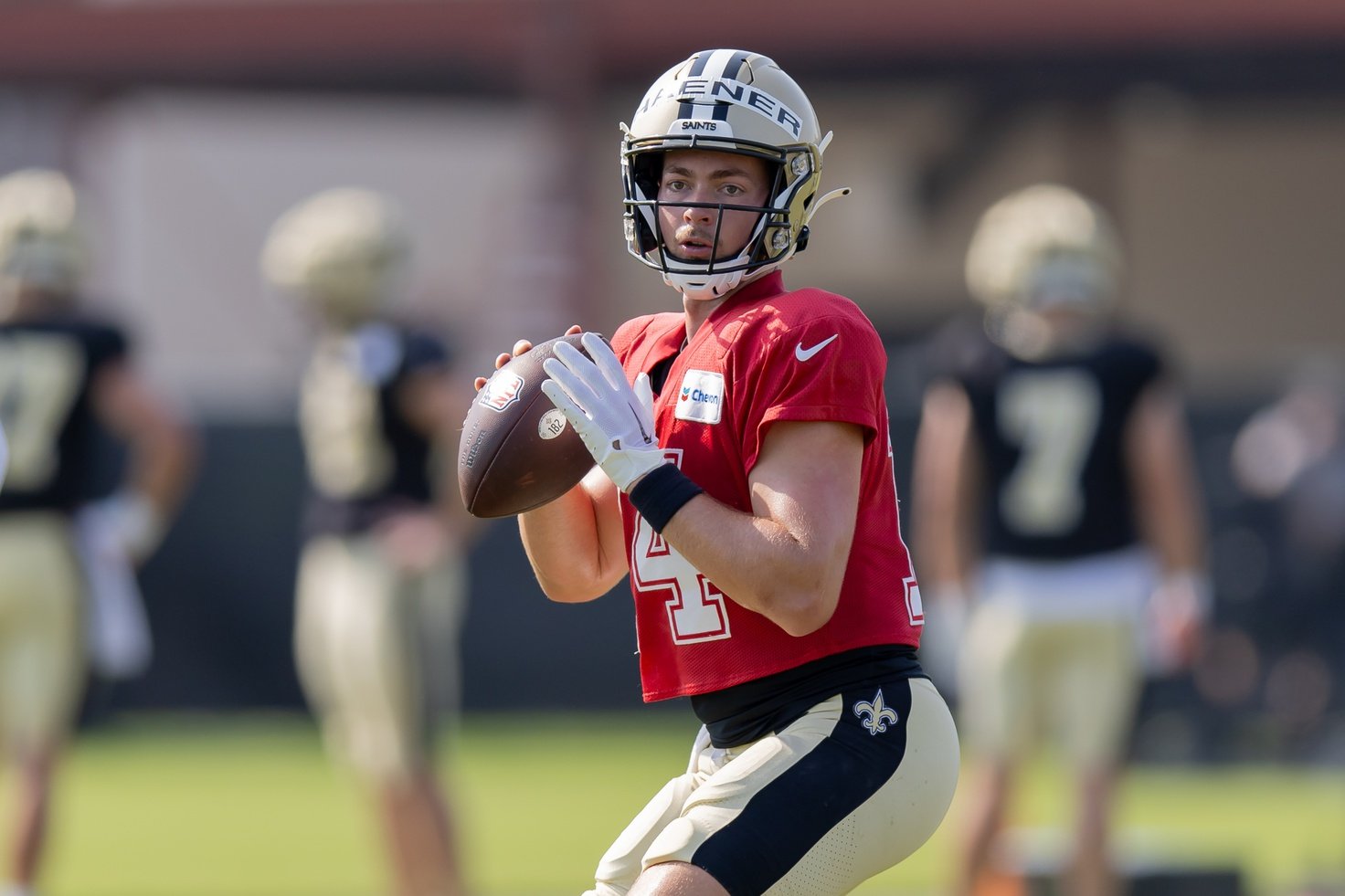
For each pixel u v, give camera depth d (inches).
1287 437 1523.1
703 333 466.0
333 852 1111.0
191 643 1648.6
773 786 437.4
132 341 957.2
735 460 453.4
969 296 2655.0
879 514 462.0
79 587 915.4
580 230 1852.9
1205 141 2559.1
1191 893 849.5
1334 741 1477.6
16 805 891.4
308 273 908.6
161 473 964.6
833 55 1841.8
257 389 2573.8
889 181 2620.6
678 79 471.2
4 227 929.5
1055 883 858.8
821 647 450.3
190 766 1445.6
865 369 443.8
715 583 433.1
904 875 1043.3
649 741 1535.4
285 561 1654.8
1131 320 2581.2
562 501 498.9
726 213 466.3
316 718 1657.2
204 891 1004.6
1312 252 2571.4
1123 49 1839.3
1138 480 882.1
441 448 901.2
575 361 448.1
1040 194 930.1
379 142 2679.6
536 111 1849.2
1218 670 1509.6
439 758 903.1
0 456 745.0
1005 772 877.2
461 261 2652.6
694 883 426.3
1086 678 871.1
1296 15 1812.3
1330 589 1494.8
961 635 905.5
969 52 1849.2
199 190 2635.3
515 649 1637.6
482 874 1024.9
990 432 888.3
